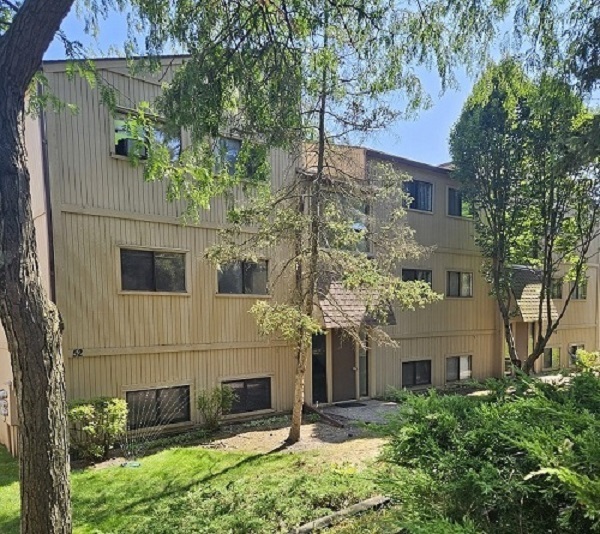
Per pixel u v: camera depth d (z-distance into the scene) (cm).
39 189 799
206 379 962
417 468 283
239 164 592
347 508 443
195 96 448
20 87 318
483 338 1573
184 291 937
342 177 848
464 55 467
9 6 390
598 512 179
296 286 903
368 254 1029
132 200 870
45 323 325
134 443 827
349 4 459
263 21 466
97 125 827
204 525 412
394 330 1314
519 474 234
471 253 1531
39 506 324
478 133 1267
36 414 323
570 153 731
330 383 1175
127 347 861
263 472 648
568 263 1647
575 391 324
